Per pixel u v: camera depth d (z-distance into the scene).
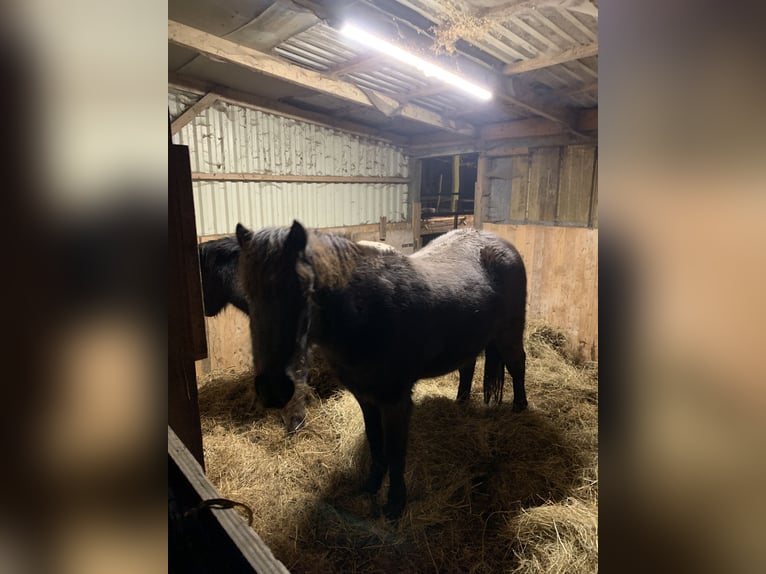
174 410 1.01
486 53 2.48
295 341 1.34
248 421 2.60
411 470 2.07
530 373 3.37
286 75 2.62
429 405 2.76
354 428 2.45
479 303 2.14
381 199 4.77
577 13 2.00
